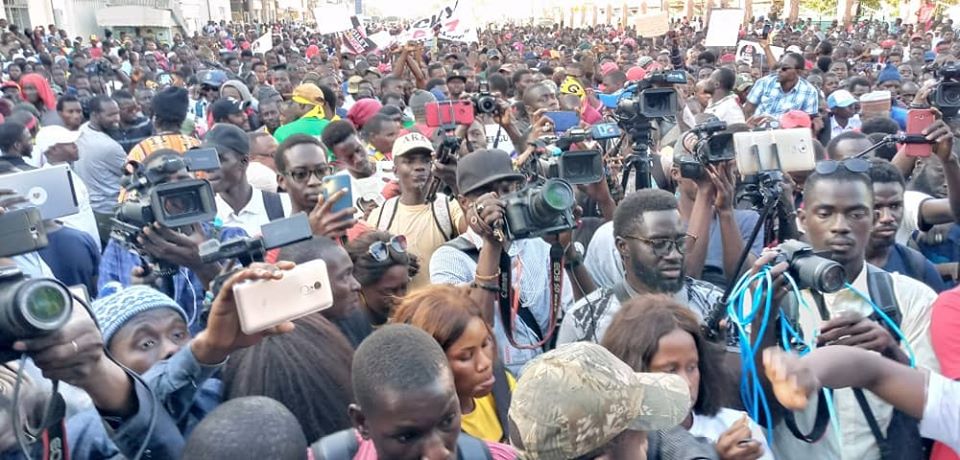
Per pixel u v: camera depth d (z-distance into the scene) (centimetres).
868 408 221
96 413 178
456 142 379
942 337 198
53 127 580
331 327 221
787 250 216
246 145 411
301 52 2469
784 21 3056
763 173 298
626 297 290
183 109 626
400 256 285
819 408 221
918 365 241
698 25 3416
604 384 140
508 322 279
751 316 215
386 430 152
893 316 248
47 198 227
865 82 885
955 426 169
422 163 387
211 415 146
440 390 152
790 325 236
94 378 169
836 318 210
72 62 1733
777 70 835
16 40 1944
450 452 156
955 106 399
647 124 411
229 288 173
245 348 206
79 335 164
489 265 268
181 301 293
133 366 218
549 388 141
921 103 421
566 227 263
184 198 247
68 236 380
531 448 140
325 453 172
